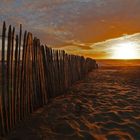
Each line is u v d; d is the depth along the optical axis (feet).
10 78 9.69
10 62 9.61
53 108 14.02
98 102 16.07
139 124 11.22
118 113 13.12
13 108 10.07
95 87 23.08
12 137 9.41
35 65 12.66
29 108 12.06
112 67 66.18
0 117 9.08
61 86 18.70
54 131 10.31
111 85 24.73
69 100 16.49
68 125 11.08
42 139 9.39
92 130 10.50
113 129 10.62
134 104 15.30
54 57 16.76
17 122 10.55
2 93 9.32
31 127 10.60
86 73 37.88
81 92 19.95
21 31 10.33
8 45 9.35
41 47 14.12
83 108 14.35
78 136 9.78
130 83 26.35
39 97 13.53
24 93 11.21
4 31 9.06
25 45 10.89
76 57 26.84
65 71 20.24
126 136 9.77
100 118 12.27
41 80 13.69
